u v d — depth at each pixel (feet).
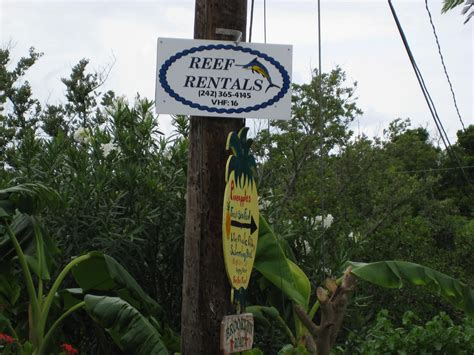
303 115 53.01
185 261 19.94
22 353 20.25
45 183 27.22
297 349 23.52
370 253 41.68
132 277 24.84
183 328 19.84
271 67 19.75
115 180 27.86
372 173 50.80
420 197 53.01
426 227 46.21
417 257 43.04
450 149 34.42
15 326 26.18
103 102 49.96
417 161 81.97
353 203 48.34
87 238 27.07
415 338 28.58
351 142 53.78
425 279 25.90
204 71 19.57
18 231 23.93
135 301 26.21
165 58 19.45
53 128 60.95
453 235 52.90
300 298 24.97
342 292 23.91
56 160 27.63
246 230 20.21
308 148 47.06
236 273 19.66
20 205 22.76
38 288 25.41
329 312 23.22
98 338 26.55
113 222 27.37
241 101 19.62
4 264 23.67
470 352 28.55
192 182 19.90
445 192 91.91
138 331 21.08
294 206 38.75
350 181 49.21
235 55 19.65
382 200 48.06
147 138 29.09
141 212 27.20
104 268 25.21
